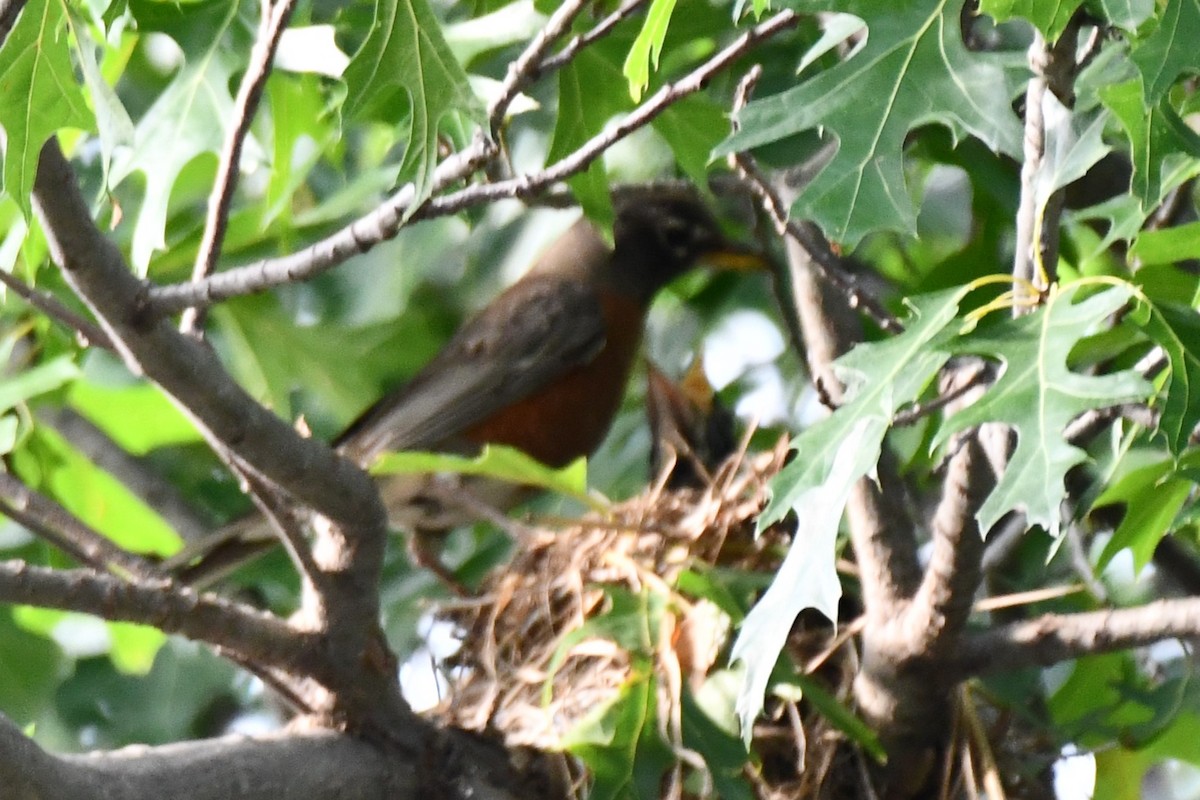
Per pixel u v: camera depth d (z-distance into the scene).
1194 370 4.84
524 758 7.59
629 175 11.66
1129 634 6.80
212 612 5.85
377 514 6.06
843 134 5.00
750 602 7.93
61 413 10.30
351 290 11.40
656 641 7.71
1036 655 7.00
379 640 6.46
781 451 8.77
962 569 6.70
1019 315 5.34
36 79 5.50
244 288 5.66
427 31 5.08
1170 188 6.33
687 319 13.09
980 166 9.35
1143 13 4.75
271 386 10.91
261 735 6.31
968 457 6.34
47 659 11.17
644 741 7.41
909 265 11.24
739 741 7.38
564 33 6.00
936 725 7.53
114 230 10.50
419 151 5.09
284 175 8.82
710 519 8.52
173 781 5.74
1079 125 6.07
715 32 8.65
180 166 7.75
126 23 8.15
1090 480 8.86
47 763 5.20
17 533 10.53
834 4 5.09
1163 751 9.34
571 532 8.64
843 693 7.88
